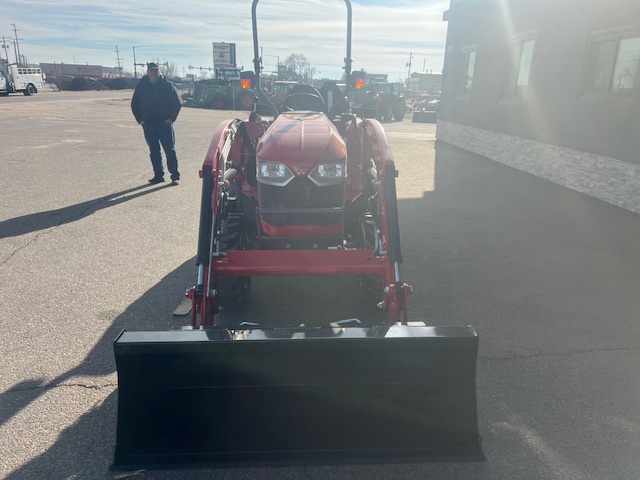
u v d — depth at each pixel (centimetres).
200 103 3209
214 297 332
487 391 329
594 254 582
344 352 250
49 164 1069
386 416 258
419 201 820
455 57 1486
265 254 344
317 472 263
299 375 253
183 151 1288
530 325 417
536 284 499
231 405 256
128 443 252
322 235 389
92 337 387
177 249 575
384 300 350
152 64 820
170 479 256
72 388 325
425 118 2564
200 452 252
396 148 1442
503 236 645
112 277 497
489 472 264
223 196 392
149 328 400
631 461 272
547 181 991
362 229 422
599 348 383
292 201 383
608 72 839
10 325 403
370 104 2475
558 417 306
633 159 766
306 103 552
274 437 255
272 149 384
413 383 255
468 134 1402
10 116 2091
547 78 993
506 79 1185
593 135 861
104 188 859
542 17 1007
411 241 622
